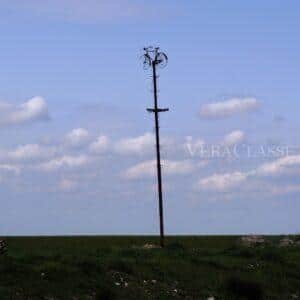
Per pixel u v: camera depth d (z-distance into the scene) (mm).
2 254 32500
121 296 28953
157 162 48781
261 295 33000
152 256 38656
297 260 42219
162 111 49781
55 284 28250
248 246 46438
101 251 40094
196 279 33750
